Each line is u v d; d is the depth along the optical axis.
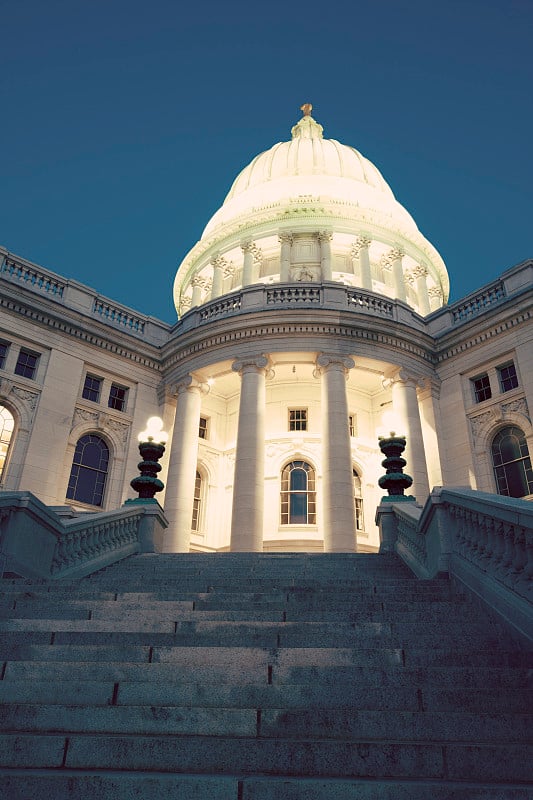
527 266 24.81
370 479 27.16
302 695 5.10
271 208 35.56
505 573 7.08
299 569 12.27
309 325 24.92
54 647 6.14
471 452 23.92
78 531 12.20
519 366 23.30
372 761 4.04
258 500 21.94
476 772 3.96
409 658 5.92
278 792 3.63
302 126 47.09
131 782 3.69
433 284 39.06
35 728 4.66
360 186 38.84
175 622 6.98
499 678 5.35
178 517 22.81
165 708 4.72
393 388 25.55
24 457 22.00
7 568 9.68
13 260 24.48
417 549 11.77
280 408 27.94
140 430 25.67
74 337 25.05
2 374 22.45
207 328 25.58
